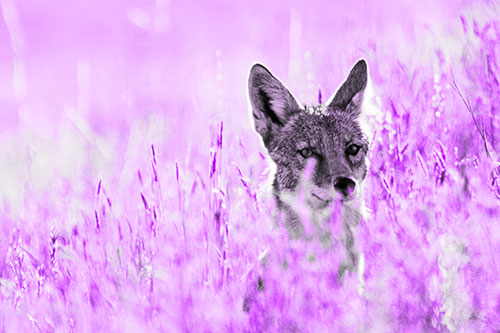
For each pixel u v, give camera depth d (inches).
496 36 461.4
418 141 414.6
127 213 410.3
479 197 314.0
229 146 486.6
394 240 299.1
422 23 577.0
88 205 435.5
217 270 339.9
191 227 359.3
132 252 359.9
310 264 299.1
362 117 431.2
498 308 273.9
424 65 508.4
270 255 328.2
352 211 377.7
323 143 405.1
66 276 361.1
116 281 342.6
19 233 408.8
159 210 382.9
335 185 379.2
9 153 687.7
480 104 421.7
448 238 295.7
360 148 414.6
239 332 287.3
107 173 481.1
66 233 409.4
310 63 604.4
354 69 437.4
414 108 441.7
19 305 354.0
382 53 560.4
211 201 371.6
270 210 386.9
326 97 545.6
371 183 402.3
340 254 331.9
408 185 371.2
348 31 647.1
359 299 280.8
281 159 412.8
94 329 314.7
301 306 282.4
